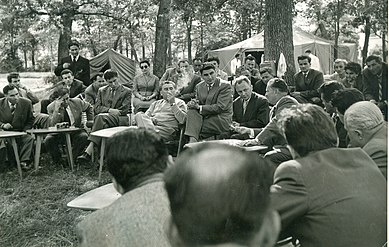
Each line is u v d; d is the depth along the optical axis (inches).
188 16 740.7
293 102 194.2
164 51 668.1
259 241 35.7
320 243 79.1
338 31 824.3
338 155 83.8
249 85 256.2
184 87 343.3
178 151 271.1
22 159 283.4
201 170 35.4
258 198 35.2
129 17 935.7
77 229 73.9
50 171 281.4
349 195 79.0
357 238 78.0
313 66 665.6
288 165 81.9
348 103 134.0
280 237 82.7
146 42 1387.8
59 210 213.9
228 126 259.8
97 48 1316.4
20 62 1163.9
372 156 107.5
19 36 978.7
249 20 1097.4
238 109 260.2
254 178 35.5
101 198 131.6
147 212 71.5
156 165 80.4
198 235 34.5
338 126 183.0
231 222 34.4
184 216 34.9
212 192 34.5
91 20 991.6
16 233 186.7
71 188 248.5
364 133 112.1
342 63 314.2
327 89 182.1
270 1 418.9
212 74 263.3
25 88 353.4
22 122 286.7
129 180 79.9
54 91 326.0
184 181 35.5
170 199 36.2
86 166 286.0
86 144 291.7
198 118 260.4
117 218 71.6
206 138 261.9
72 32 925.2
